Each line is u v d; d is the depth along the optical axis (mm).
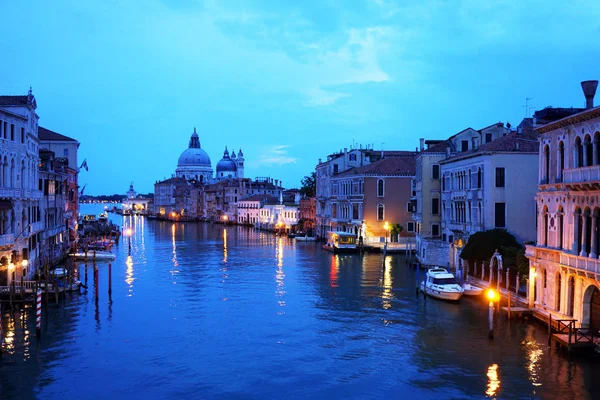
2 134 38188
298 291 43375
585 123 25984
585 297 26094
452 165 50375
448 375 24562
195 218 188750
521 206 42406
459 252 45250
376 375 24875
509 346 27797
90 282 48781
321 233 93500
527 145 43031
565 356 25812
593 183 24391
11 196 38656
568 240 27328
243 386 23953
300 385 23984
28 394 23234
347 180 76312
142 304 38969
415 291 42375
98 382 24453
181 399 22750
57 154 77688
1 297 36125
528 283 32188
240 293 42906
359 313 35562
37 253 47906
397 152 87750
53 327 32656
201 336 30922
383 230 71188
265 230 128125
